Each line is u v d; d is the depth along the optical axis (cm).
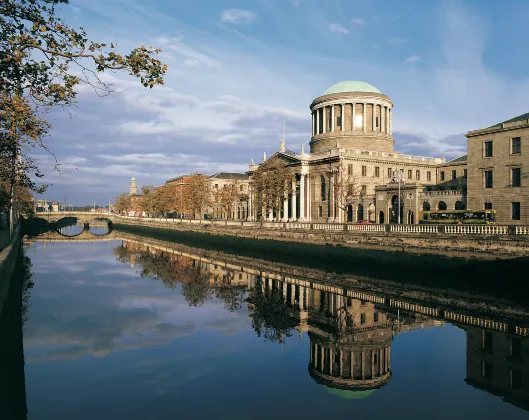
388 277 4234
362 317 2878
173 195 13125
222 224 8494
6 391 1595
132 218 14188
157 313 2909
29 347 2131
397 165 9194
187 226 9931
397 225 4353
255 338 2348
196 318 2786
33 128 1316
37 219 13350
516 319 2797
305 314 2962
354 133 9888
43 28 1154
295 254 5722
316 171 9200
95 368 1831
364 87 10581
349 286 4122
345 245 4906
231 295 3631
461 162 9238
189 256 6850
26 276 4553
